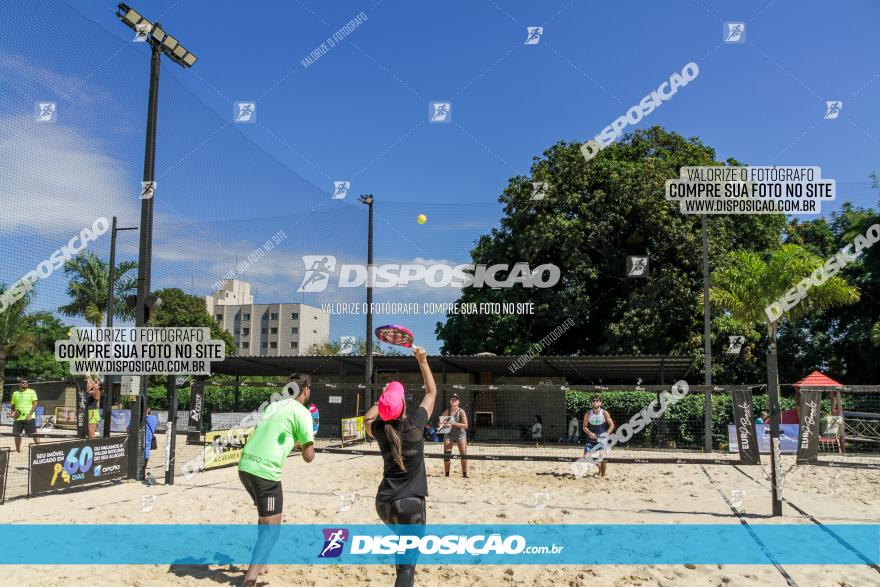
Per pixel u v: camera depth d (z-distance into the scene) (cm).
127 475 1053
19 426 1328
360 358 2106
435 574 526
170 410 1035
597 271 2355
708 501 863
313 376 2494
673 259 2294
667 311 2192
